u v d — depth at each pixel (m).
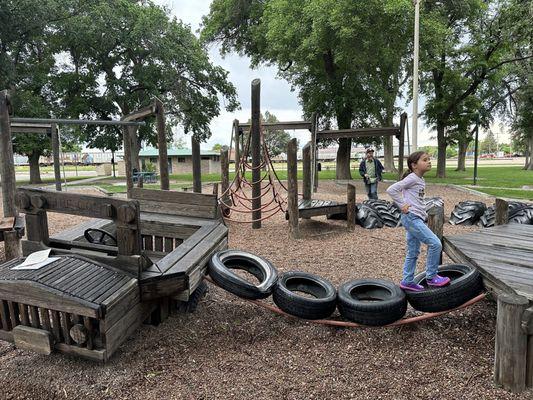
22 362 3.26
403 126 12.55
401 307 3.60
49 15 22.44
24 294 3.05
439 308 3.58
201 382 3.01
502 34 20.38
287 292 3.79
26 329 3.12
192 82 29.47
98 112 27.94
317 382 3.01
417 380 3.03
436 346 3.50
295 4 19.41
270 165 9.02
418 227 3.65
